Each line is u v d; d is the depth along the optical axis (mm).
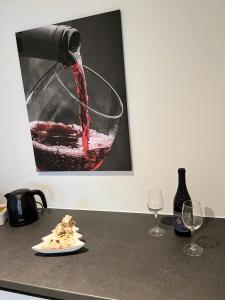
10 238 1454
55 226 1545
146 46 1411
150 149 1510
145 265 1117
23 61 1628
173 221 1449
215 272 1036
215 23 1287
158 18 1367
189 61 1358
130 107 1495
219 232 1319
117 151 1550
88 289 1007
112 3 1429
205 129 1396
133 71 1455
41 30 1562
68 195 1743
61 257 1232
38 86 1630
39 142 1699
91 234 1409
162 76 1414
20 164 1819
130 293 965
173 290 961
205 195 1458
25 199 1590
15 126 1770
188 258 1137
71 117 1598
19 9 1605
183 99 1402
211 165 1422
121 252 1229
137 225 1467
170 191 1521
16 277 1120
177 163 1477
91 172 1652
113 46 1445
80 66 1521
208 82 1349
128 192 1604
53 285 1050
